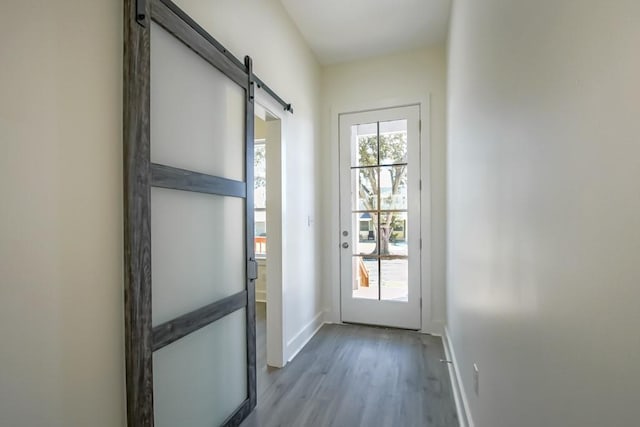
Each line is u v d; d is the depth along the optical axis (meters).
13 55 0.82
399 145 3.32
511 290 0.95
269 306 2.51
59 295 0.91
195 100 1.47
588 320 0.52
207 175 1.51
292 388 2.17
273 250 2.51
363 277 3.44
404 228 3.31
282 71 2.54
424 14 2.66
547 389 0.69
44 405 0.87
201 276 1.51
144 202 1.12
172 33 1.30
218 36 1.69
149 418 1.13
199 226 1.50
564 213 0.61
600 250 0.49
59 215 0.91
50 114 0.89
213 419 1.59
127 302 1.07
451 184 2.58
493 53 1.17
